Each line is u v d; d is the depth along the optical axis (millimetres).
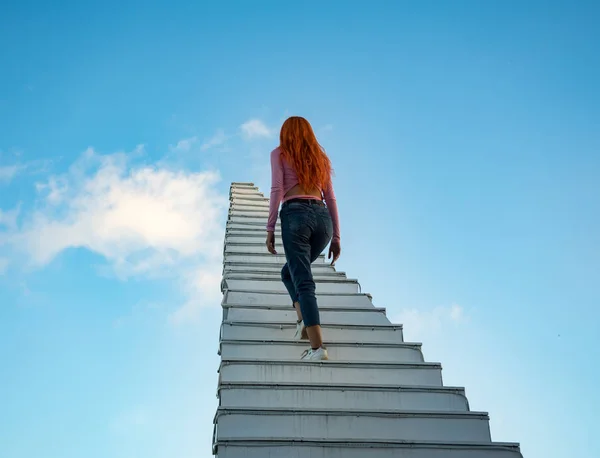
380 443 2643
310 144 3395
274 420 2764
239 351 3453
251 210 7719
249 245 5859
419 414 2863
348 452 2613
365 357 3518
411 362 3326
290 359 3211
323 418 2795
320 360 3188
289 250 3266
